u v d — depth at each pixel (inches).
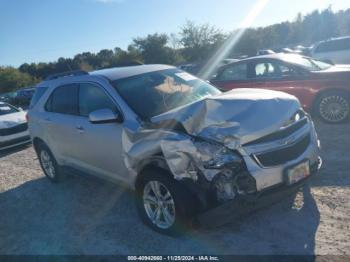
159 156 143.1
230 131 132.6
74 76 214.7
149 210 158.1
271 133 139.4
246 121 137.9
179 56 1953.7
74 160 211.2
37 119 236.2
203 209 135.2
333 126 297.6
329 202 163.0
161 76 196.7
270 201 138.5
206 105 139.8
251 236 144.8
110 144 172.7
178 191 138.0
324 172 198.7
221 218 129.6
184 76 205.2
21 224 189.6
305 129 156.9
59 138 215.8
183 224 140.1
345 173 194.1
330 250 129.6
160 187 149.9
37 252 158.4
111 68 213.5
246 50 2071.9
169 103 175.3
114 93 176.9
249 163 133.3
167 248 145.4
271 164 137.6
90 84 193.6
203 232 151.9
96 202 202.1
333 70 301.4
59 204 207.8
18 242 170.6
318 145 163.8
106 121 164.4
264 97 155.8
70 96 209.0
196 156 130.9
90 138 185.3
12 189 248.4
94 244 157.5
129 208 186.9
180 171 135.0
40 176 269.7
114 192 212.7
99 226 172.7
